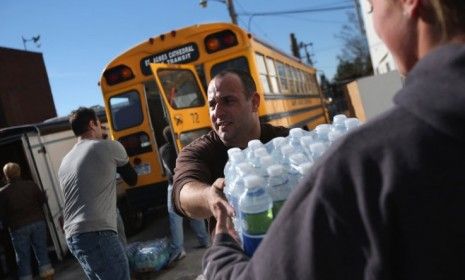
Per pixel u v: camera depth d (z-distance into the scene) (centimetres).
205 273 126
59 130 882
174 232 600
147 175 755
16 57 2830
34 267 779
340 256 83
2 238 800
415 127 80
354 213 83
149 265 566
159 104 805
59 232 797
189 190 196
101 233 376
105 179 385
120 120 759
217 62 691
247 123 244
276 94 821
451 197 76
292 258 89
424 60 83
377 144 83
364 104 1037
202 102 669
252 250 131
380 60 2319
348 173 84
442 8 82
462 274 76
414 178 78
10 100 2722
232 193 149
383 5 94
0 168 824
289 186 141
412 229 78
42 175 784
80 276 695
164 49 714
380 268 80
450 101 75
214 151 244
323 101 1706
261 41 805
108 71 746
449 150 77
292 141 194
